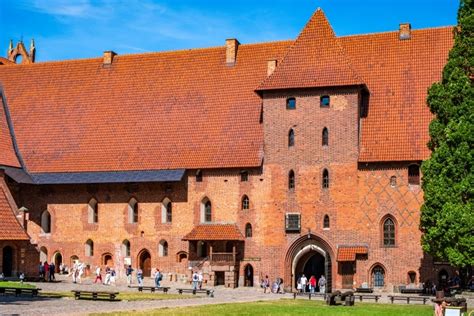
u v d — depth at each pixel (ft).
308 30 254.27
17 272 235.40
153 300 179.73
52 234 272.10
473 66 203.72
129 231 263.08
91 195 269.03
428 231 197.67
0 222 234.38
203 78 277.23
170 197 258.98
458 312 127.03
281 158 245.24
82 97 289.53
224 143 256.32
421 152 231.50
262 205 246.06
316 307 162.91
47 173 270.05
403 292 223.71
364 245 233.96
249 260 245.65
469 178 191.93
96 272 262.06
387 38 261.03
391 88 248.73
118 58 296.30
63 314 134.51
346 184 237.66
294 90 245.65
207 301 180.04
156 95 279.49
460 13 209.77
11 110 293.64
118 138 272.10
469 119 195.21
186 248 254.88
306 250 240.94
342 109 240.73
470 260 188.44
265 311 149.48
